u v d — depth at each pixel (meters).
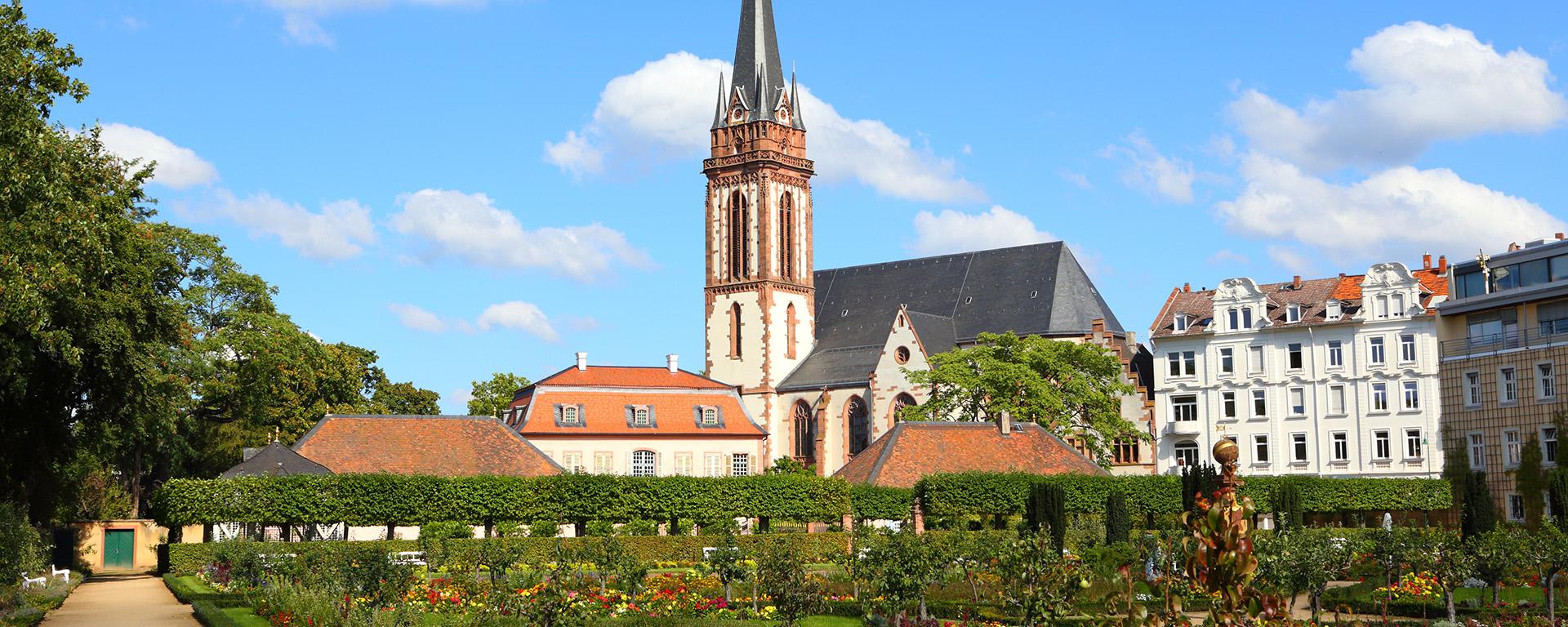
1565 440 102.94
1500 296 109.38
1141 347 174.25
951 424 124.88
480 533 105.75
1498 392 108.81
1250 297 151.75
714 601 60.31
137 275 69.94
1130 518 111.19
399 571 56.94
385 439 119.06
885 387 172.00
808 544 98.69
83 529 109.38
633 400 155.62
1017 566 51.78
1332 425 146.62
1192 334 154.38
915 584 51.75
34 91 55.66
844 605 59.00
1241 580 16.98
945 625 52.38
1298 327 148.75
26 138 54.00
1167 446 155.38
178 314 75.31
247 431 140.88
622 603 59.53
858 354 185.75
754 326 188.62
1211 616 17.34
